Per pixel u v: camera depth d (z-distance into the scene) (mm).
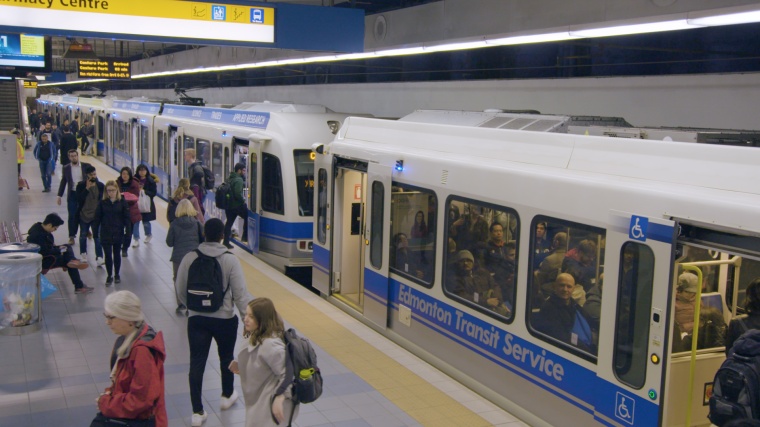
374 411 6496
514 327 6652
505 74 14336
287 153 12625
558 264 6105
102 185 12359
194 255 5980
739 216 4559
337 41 9977
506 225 6754
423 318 8141
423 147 8414
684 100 10484
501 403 6863
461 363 7477
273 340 4676
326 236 10664
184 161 18516
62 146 21906
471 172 7262
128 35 8789
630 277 5340
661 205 5109
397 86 17625
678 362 5410
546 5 9648
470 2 11141
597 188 5684
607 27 7082
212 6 9195
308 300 10359
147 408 4297
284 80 24453
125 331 4379
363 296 9703
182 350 8133
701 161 5125
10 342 8289
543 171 6391
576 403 5922
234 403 6594
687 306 5508
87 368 7500
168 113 20938
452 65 15805
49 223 9758
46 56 15031
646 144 5594
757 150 4770
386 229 8836
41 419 6211
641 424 5242
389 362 7824
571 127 7781
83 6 8539
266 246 13227
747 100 9578
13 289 8539
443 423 6285
